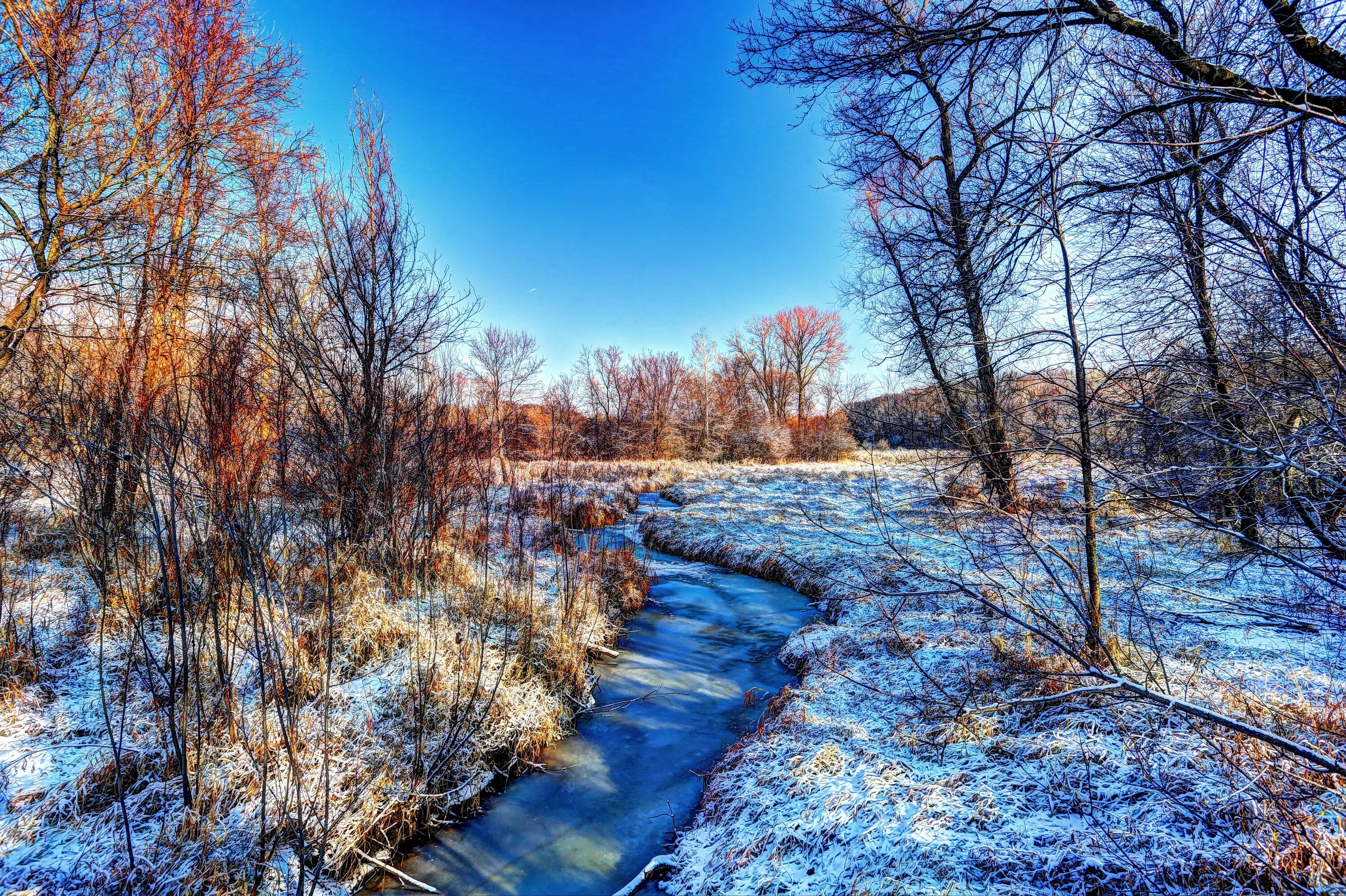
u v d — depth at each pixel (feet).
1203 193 11.41
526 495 35.53
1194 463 11.40
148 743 15.71
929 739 16.06
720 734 21.04
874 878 11.64
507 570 31.45
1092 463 12.10
